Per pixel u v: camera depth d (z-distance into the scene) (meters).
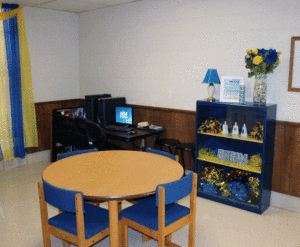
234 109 3.76
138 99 4.93
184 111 4.30
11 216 3.36
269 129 3.28
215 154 3.86
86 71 5.73
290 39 3.26
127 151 3.17
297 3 3.16
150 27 4.54
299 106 3.30
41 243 2.84
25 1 4.61
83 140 4.69
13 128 4.88
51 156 5.37
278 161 3.51
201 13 3.94
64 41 5.55
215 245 2.78
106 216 2.34
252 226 3.12
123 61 5.03
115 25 5.03
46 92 5.41
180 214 2.35
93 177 2.40
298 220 3.26
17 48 4.72
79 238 2.06
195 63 4.11
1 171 4.86
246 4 3.53
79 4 4.85
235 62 3.73
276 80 3.43
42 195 2.25
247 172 3.67
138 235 2.98
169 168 2.62
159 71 4.55
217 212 3.45
